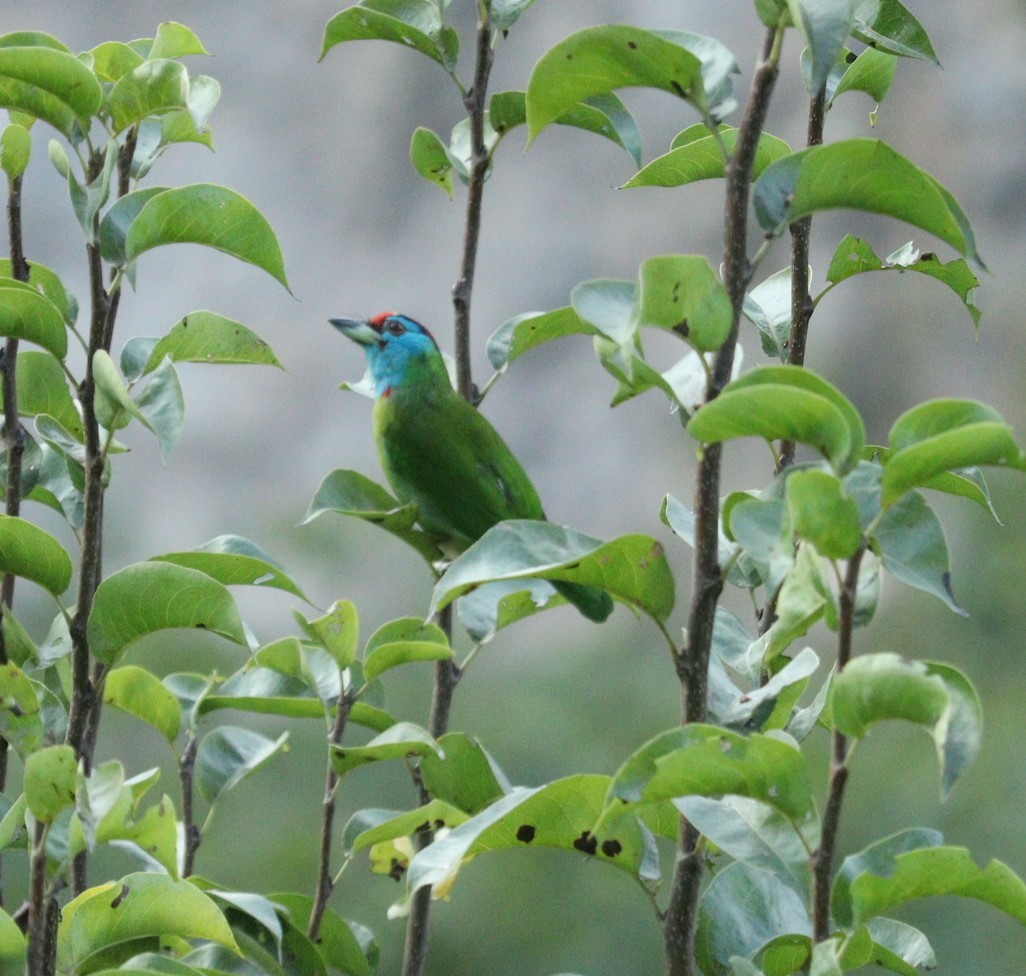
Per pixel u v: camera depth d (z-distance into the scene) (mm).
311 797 15062
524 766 17312
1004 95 24922
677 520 4879
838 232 24906
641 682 18672
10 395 4664
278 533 21828
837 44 3299
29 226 25656
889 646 19297
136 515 24562
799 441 3203
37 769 3594
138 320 26719
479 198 5129
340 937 4879
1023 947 13578
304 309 27297
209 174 27844
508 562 3750
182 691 5324
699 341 3379
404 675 17969
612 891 14070
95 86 4270
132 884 4066
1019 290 24297
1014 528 19250
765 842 3609
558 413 26188
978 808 15500
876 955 4277
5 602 4738
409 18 5152
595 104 5016
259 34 28219
